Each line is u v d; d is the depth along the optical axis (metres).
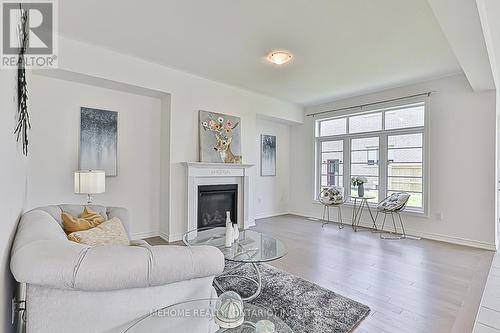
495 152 3.85
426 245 4.00
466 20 2.17
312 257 3.41
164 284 1.26
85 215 2.30
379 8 2.45
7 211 1.18
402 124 4.86
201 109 4.39
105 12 2.57
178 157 4.15
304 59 3.61
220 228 3.28
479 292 2.48
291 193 6.67
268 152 6.20
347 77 4.30
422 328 1.92
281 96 5.45
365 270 2.99
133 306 1.22
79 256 1.12
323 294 2.40
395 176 4.93
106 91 3.79
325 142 6.09
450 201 4.23
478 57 2.83
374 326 1.94
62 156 3.44
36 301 1.11
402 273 2.91
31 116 3.22
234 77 4.36
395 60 3.64
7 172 1.16
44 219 1.58
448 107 4.25
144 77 3.72
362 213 5.27
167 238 4.07
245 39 3.08
